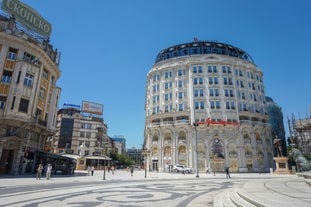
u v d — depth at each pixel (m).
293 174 41.62
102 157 61.47
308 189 10.60
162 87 67.50
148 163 61.81
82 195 12.35
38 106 34.84
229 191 12.58
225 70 64.31
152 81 70.38
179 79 65.50
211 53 67.88
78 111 85.62
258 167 56.62
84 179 26.48
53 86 40.16
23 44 32.78
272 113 84.38
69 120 77.69
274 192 9.48
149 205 9.38
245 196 8.43
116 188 16.53
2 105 29.83
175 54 71.31
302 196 8.17
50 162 36.38
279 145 45.88
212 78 63.03
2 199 10.52
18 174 29.55
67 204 9.39
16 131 29.78
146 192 14.07
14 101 30.17
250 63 69.38
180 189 16.11
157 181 24.62
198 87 62.50
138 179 28.06
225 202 9.28
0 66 30.41
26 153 30.56
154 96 68.50
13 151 29.98
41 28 37.62
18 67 31.47
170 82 66.56
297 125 79.56
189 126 58.72
